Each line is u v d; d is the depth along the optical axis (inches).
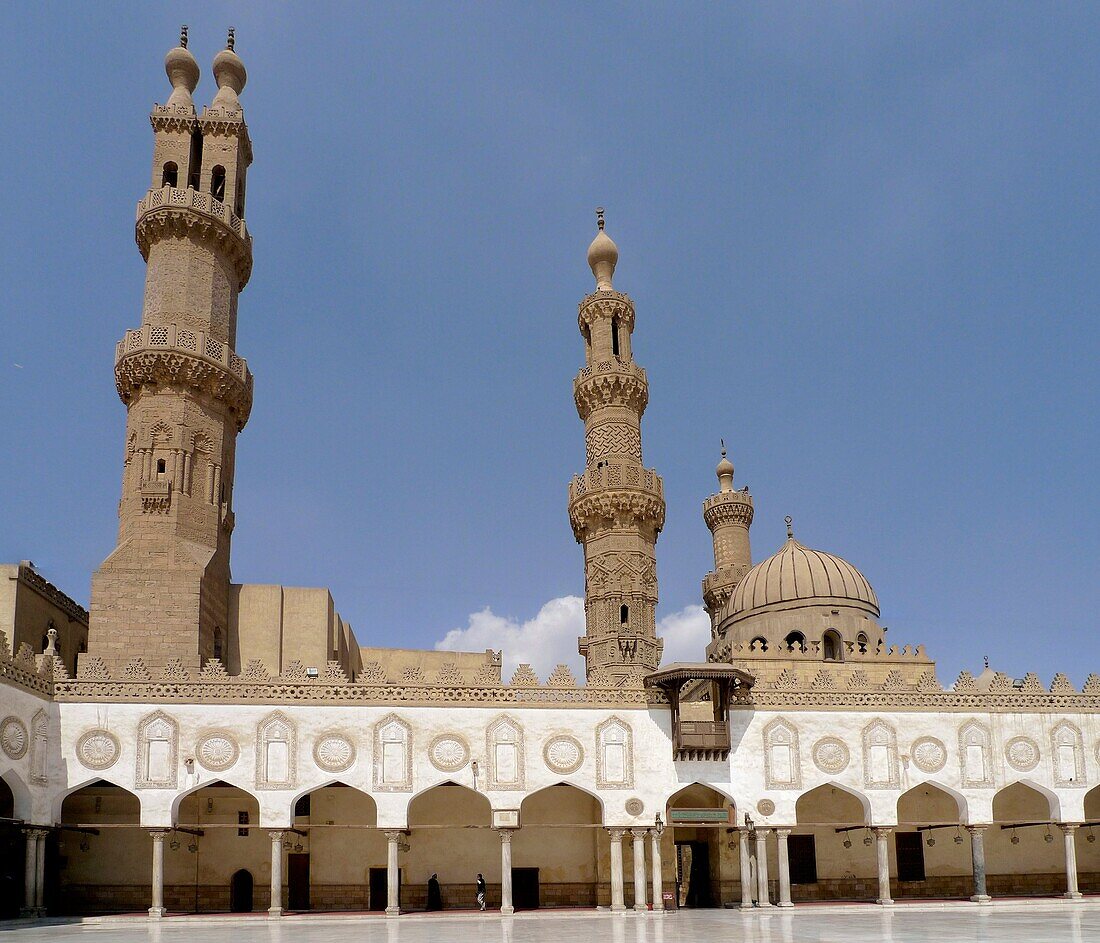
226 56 2265.0
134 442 1889.8
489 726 1633.9
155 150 2112.5
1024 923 1249.4
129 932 1275.8
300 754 1573.6
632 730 1668.3
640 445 2284.7
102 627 1737.2
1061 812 1732.3
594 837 1812.3
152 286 2006.6
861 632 2271.2
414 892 1752.0
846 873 1862.7
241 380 2022.6
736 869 1784.0
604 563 2161.7
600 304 2363.4
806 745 1697.8
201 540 1866.4
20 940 1143.6
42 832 1471.5
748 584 2405.3
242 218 2209.6
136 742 1537.9
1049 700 1774.1
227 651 1893.5
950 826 1732.3
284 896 1711.4
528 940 1088.2
